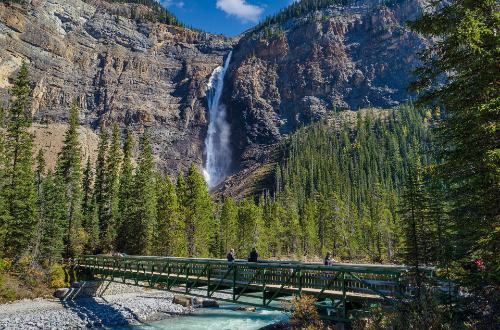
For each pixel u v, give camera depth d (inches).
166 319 1316.4
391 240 2780.5
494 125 419.5
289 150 6761.8
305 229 3275.1
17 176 1801.2
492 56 428.8
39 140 6658.5
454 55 476.4
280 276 788.0
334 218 3356.3
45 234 1774.1
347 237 3221.0
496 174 421.7
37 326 1161.4
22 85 2065.7
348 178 4869.6
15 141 1951.3
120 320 1285.7
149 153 2699.3
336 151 5999.0
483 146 450.0
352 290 650.8
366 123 6624.0
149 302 1578.5
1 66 7204.7
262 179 6235.2
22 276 1573.6
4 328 1122.0
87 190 2694.4
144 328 1187.9
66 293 1551.4
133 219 2260.1
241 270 880.3
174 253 2293.3
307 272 736.3
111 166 2706.7
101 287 1676.9
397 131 6112.2
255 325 1211.9
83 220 2379.4
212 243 2925.7
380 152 5585.6
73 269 1744.6
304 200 4402.1
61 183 2046.0
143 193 2297.0
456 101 474.3
